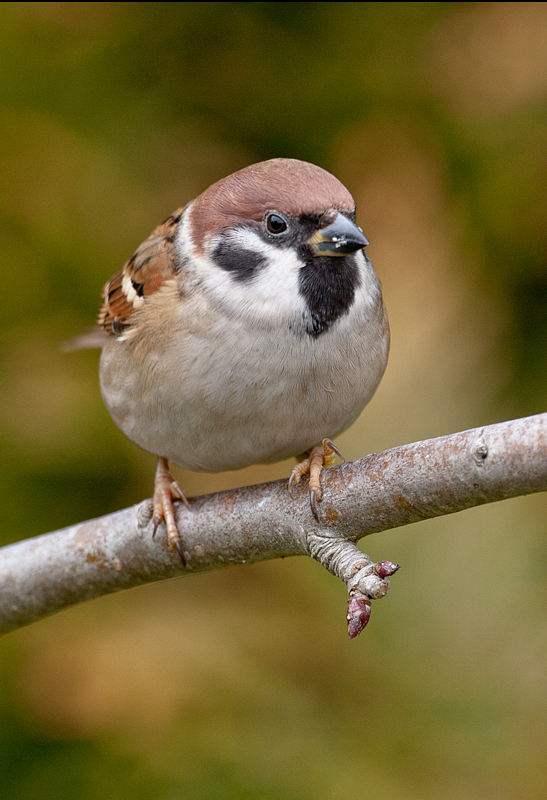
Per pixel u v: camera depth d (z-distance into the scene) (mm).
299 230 7168
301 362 7203
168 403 7445
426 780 8859
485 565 9508
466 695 9219
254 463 7992
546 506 9727
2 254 10430
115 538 7527
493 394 10164
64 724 9617
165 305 7422
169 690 9398
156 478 7816
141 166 10914
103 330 9148
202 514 7215
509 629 9312
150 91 11117
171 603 10312
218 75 11453
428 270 11078
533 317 10250
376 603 9523
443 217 11164
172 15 11133
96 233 10602
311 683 9578
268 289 7180
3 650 9766
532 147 10109
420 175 11336
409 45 11156
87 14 10852
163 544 7348
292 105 11398
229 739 9016
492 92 10711
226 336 7180
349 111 11336
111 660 9594
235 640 9812
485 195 10297
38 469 10328
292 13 11336
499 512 9711
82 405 10352
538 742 9031
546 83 10383
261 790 8633
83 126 10750
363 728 9234
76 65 10680
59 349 10578
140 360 7527
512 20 10961
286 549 6895
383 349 7703
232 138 11531
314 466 6855
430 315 10836
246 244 7262
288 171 7398
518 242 10266
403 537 9695
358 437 10375
